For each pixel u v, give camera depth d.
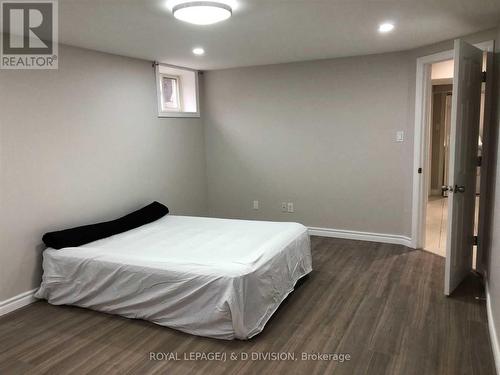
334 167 4.82
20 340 2.67
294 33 3.33
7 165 3.03
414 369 2.25
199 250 3.08
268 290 2.82
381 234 4.68
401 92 4.32
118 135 4.09
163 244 3.29
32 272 3.26
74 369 2.33
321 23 3.02
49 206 3.38
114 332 2.74
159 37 3.34
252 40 3.56
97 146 3.84
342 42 3.73
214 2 2.43
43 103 3.29
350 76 4.55
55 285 3.15
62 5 2.45
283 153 5.09
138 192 4.41
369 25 3.12
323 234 5.00
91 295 3.04
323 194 4.93
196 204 5.46
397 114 4.38
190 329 2.68
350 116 4.62
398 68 4.29
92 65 3.75
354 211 4.79
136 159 4.36
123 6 2.49
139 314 2.87
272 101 5.03
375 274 3.69
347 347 2.49
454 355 2.37
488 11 2.79
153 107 4.56
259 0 2.45
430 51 3.93
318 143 4.86
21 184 3.14
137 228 3.85
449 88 6.96
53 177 3.40
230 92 5.27
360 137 4.61
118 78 4.06
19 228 3.15
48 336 2.71
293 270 3.30
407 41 3.75
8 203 3.05
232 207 5.56
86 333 2.74
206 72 5.38
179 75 5.31
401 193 4.48
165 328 2.78
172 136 4.91
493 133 3.21
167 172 4.86
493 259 2.83
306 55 4.38
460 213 3.20
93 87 3.77
